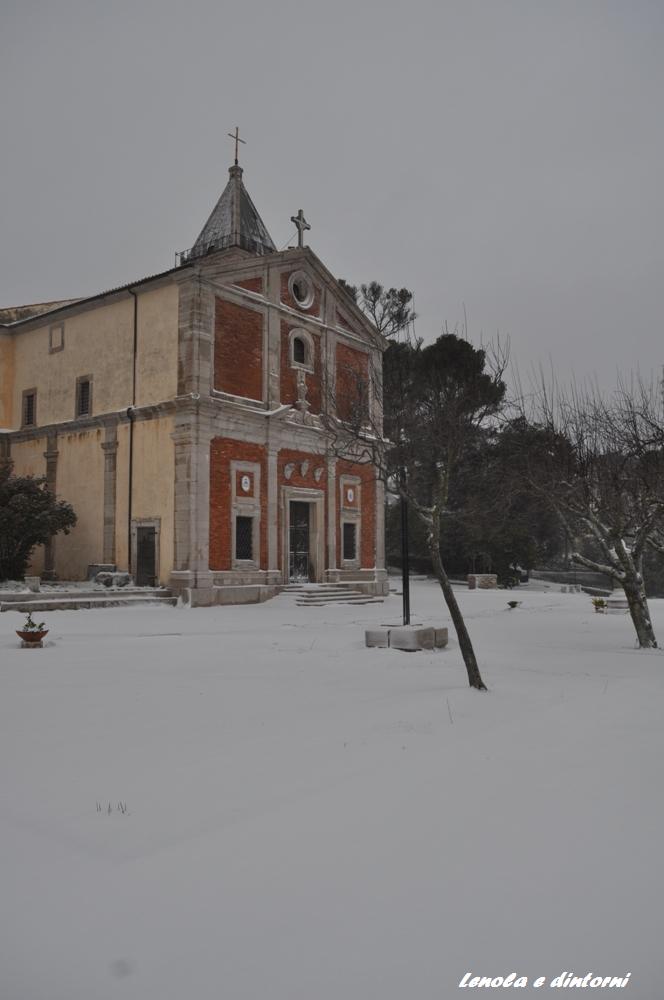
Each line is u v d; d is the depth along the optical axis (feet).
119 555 93.04
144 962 11.34
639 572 53.36
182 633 58.54
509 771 21.18
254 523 94.12
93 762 21.86
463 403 52.06
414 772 20.86
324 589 96.73
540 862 15.11
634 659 45.01
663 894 13.83
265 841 15.87
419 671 39.09
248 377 95.55
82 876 14.23
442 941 12.05
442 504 39.55
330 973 11.10
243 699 31.12
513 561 146.20
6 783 19.93
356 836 16.20
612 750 23.75
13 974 11.08
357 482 110.93
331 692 32.81
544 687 34.83
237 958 11.47
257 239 115.14
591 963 11.51
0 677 36.27
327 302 108.47
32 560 103.96
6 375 109.91
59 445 101.91
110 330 97.55
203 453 87.81
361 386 67.10
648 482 51.88
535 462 57.26
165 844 15.72
